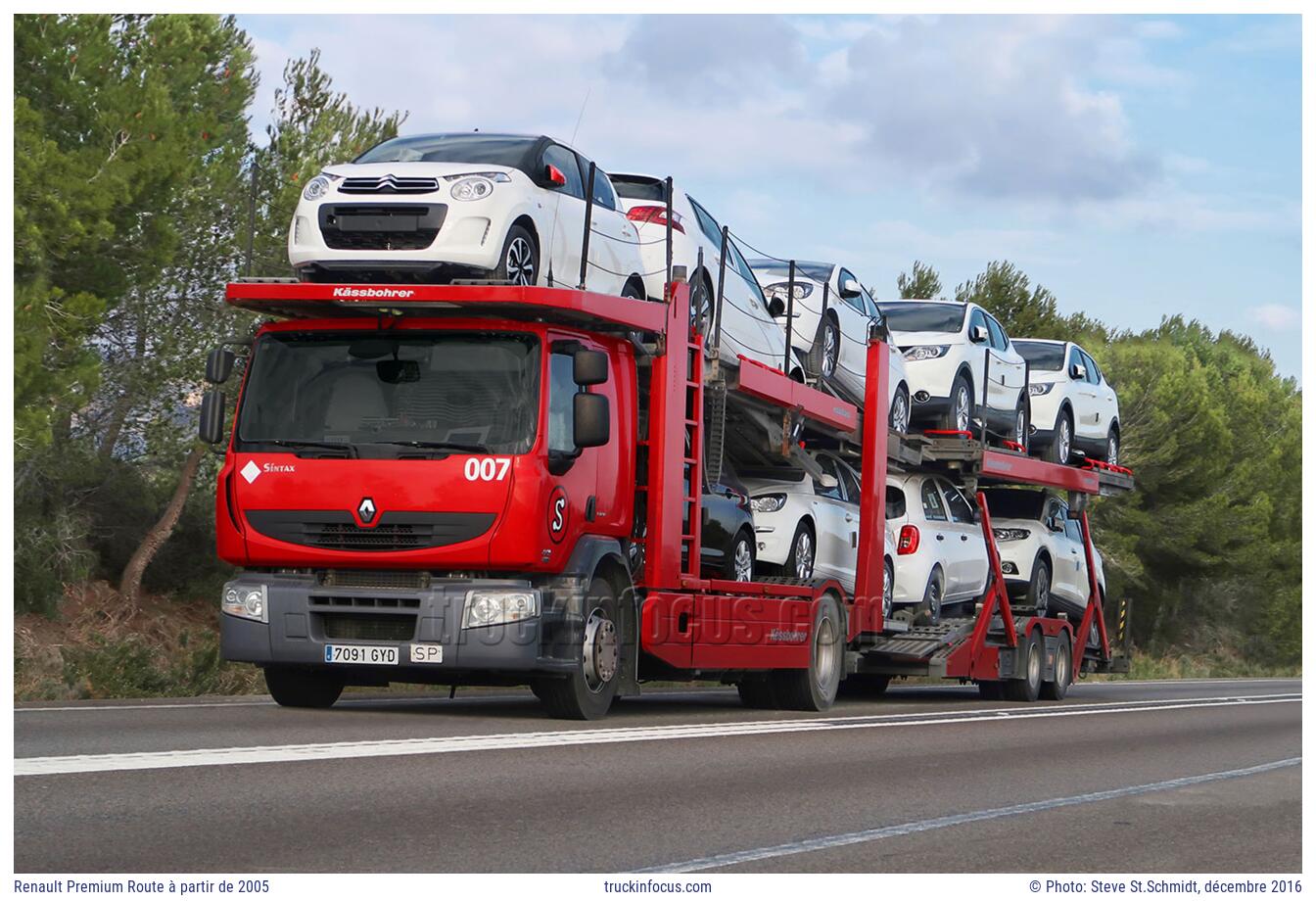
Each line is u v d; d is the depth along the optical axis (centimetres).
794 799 815
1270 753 1236
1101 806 854
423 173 1169
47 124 1927
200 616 2634
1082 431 2517
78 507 2545
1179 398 5538
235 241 2505
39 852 572
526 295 1111
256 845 602
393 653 1113
